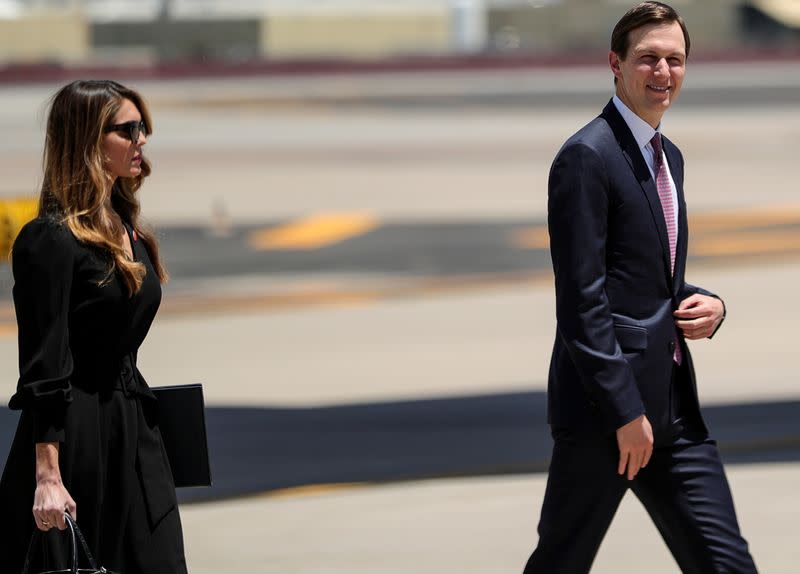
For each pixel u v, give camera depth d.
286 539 16.64
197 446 10.72
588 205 10.76
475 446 21.22
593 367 10.67
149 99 124.56
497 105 110.62
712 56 170.88
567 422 11.16
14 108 114.38
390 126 93.25
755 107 104.19
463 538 16.62
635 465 10.82
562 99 116.00
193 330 32.28
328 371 27.56
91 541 10.03
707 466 11.19
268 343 30.61
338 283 39.19
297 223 51.03
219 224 49.06
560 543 11.32
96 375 10.05
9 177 66.88
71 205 9.89
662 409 11.06
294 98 123.25
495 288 38.06
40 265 9.72
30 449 9.98
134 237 10.54
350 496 18.53
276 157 75.00
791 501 17.86
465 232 48.50
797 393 24.67
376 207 55.38
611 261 11.05
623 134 11.06
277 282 39.38
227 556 15.98
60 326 9.71
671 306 11.21
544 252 44.19
